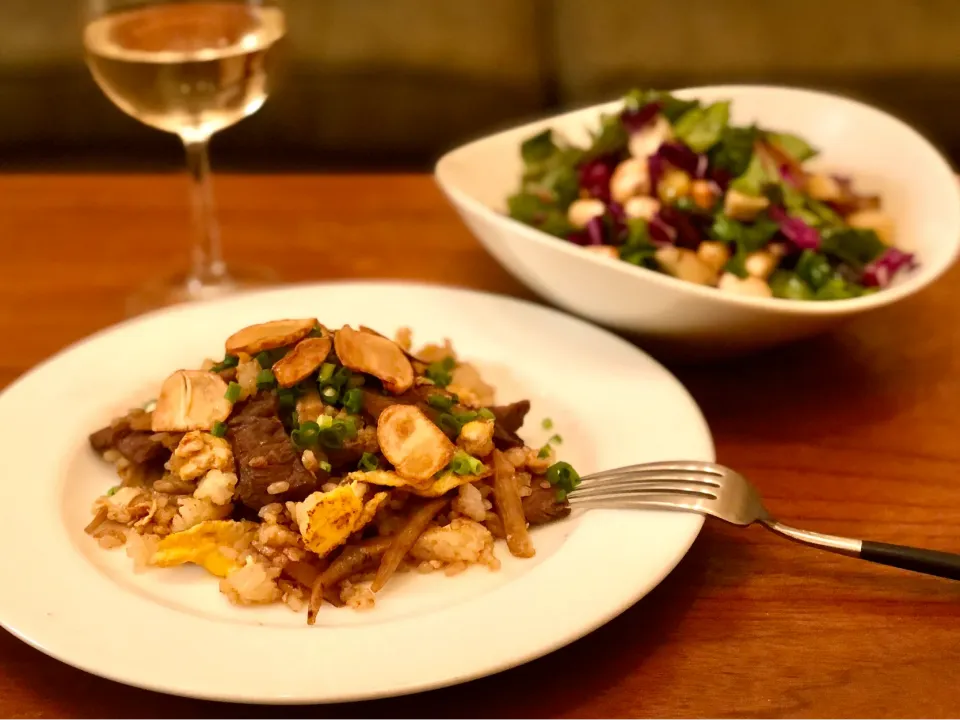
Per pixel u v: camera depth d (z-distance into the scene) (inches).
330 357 15.8
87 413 16.9
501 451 16.0
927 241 20.4
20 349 19.7
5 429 16.3
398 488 14.9
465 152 22.5
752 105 23.9
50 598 13.0
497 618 12.7
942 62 40.6
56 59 39.9
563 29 42.6
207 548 14.3
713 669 13.0
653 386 17.2
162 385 16.8
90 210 25.7
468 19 41.5
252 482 14.8
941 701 12.6
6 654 13.3
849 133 23.0
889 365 19.3
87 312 21.0
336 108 41.3
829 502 15.8
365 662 12.1
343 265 23.0
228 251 23.6
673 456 15.6
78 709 12.6
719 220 20.6
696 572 14.5
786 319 17.2
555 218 22.0
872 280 20.2
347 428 15.0
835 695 12.7
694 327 17.8
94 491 15.9
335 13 41.1
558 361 18.3
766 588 14.2
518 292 22.0
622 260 19.5
